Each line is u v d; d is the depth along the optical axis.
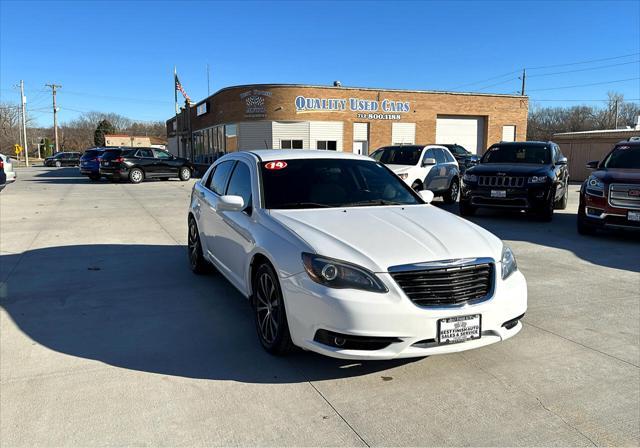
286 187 4.55
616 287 5.83
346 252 3.37
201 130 39.84
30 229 9.67
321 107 31.44
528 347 4.07
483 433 2.88
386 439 2.81
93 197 16.30
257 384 3.42
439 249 3.46
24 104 60.03
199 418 3.00
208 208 5.59
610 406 3.18
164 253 7.55
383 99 33.03
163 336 4.26
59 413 3.04
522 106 37.41
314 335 3.35
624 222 8.41
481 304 3.38
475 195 10.98
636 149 9.50
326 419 3.00
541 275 6.35
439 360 3.81
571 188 19.84
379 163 5.42
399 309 3.19
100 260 7.06
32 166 55.56
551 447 2.76
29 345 4.05
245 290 4.32
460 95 35.28
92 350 3.96
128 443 2.75
